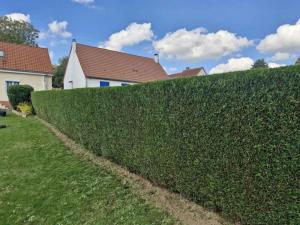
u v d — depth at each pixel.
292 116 2.66
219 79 3.48
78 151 8.15
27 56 25.34
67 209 4.75
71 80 26.27
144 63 30.02
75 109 8.72
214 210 3.85
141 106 5.10
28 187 5.82
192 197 4.16
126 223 4.06
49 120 13.23
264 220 3.01
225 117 3.39
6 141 10.01
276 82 2.81
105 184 5.48
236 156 3.27
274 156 2.84
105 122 6.59
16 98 19.30
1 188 5.89
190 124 3.95
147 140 4.97
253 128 3.04
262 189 3.00
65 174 6.29
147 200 4.63
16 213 4.83
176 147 4.25
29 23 42.22
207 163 3.71
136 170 5.60
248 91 3.10
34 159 7.72
